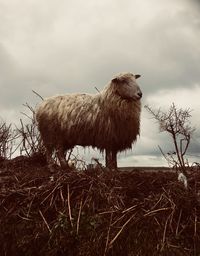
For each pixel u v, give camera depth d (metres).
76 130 2.90
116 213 1.87
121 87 2.79
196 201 1.92
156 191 2.04
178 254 1.74
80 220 1.85
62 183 2.04
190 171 2.22
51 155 3.03
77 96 2.99
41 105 3.09
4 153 3.21
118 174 2.13
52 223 1.91
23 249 1.87
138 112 2.86
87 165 2.28
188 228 1.83
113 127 2.79
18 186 2.14
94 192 1.97
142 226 1.81
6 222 1.96
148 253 1.75
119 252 1.77
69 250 1.82
